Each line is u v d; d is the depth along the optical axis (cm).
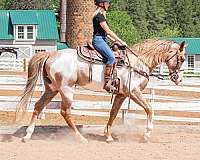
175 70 1426
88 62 1335
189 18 12131
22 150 1209
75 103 1653
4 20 7294
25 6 9638
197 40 8131
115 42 1362
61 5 7125
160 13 11919
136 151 1220
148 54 1391
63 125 1529
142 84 1372
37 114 1364
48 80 1364
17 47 7075
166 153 1198
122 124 1623
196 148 1272
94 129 1529
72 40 3612
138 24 11031
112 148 1259
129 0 11144
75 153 1182
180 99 1762
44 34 7088
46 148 1240
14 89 1786
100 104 1661
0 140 1364
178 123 1791
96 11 1329
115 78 1336
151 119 1371
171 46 1414
